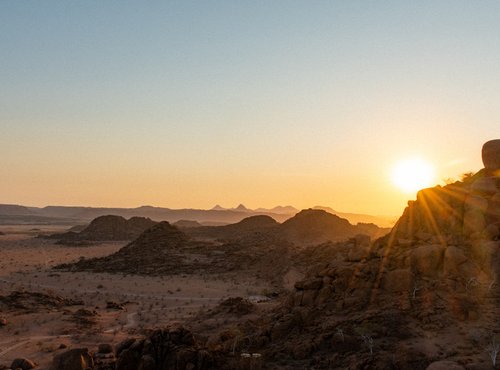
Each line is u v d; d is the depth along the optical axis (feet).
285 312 113.80
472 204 111.86
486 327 90.43
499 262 102.53
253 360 91.20
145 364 90.79
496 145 126.31
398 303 101.19
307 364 91.56
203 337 113.09
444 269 105.70
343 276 111.96
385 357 85.56
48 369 109.19
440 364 78.38
